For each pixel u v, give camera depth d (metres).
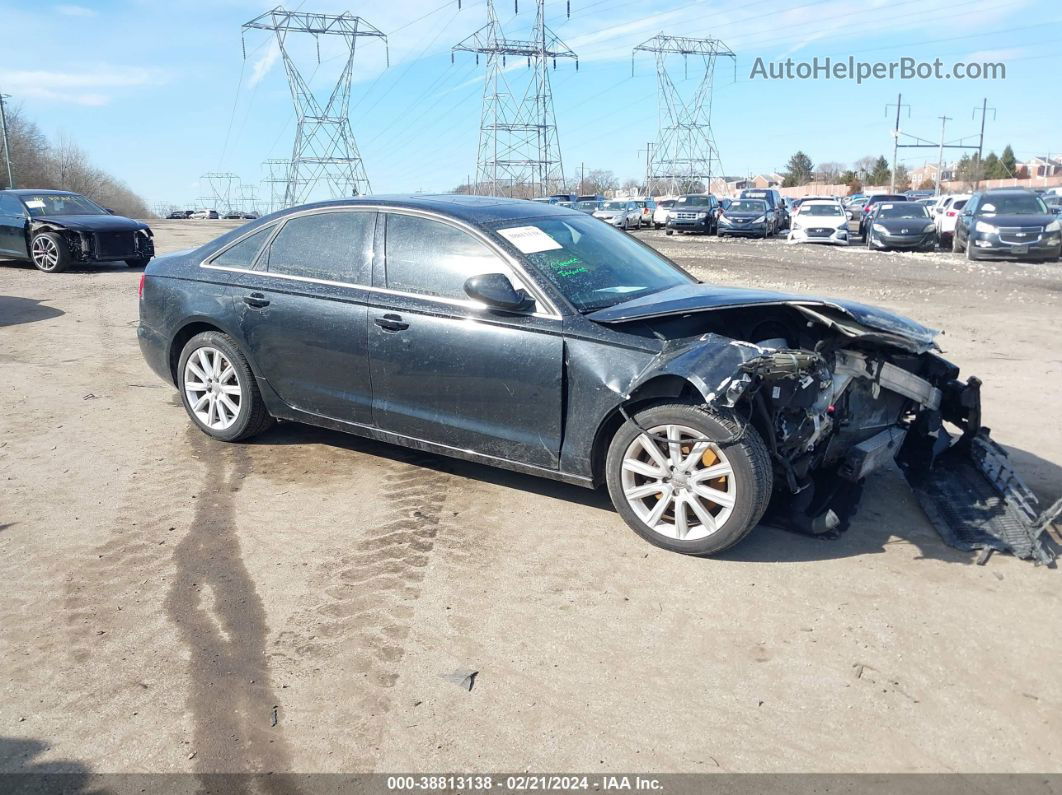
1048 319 10.77
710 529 3.92
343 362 4.85
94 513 4.45
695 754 2.70
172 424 5.98
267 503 4.60
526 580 3.78
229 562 3.92
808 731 2.81
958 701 2.97
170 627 3.38
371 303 4.70
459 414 4.51
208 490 4.77
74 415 6.16
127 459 5.26
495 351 4.30
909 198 43.00
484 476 5.02
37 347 8.53
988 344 9.14
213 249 5.52
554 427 4.22
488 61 58.03
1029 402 6.75
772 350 3.76
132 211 100.38
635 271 4.79
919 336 4.18
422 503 4.61
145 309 5.73
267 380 5.22
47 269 15.79
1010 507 4.30
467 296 4.46
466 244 4.55
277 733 2.78
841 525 4.27
